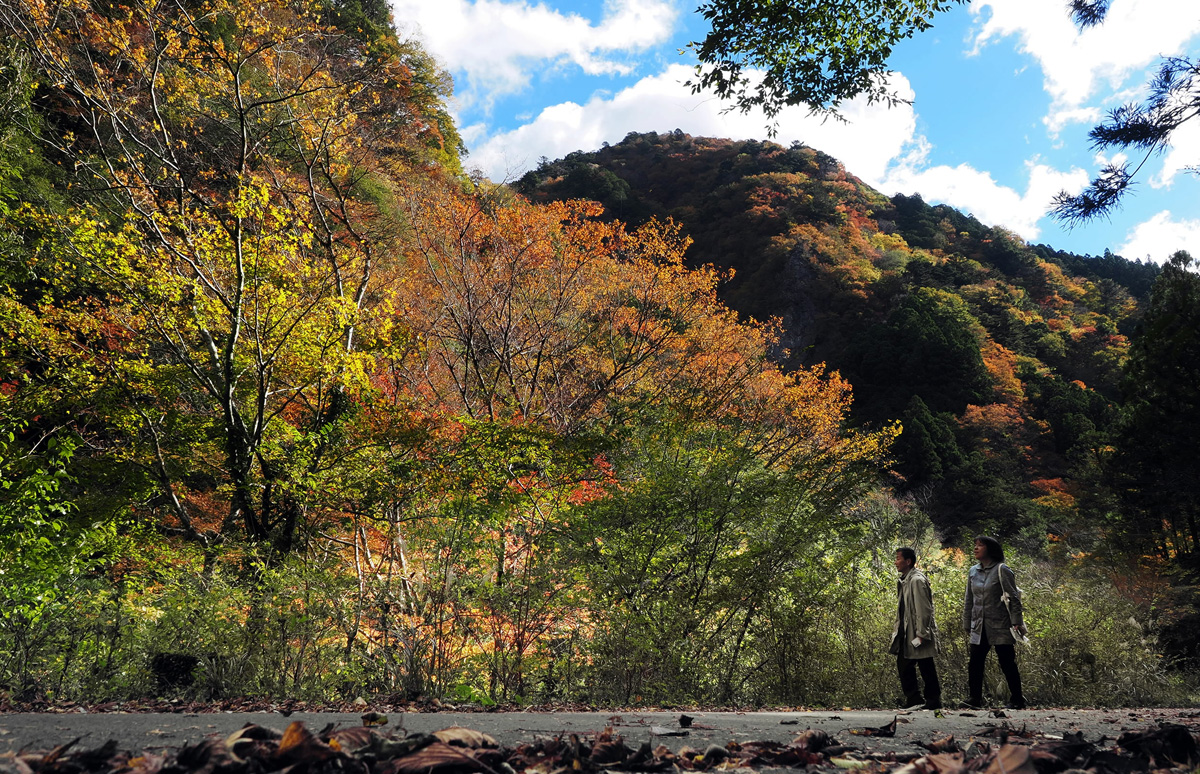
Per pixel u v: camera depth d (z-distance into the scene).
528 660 5.65
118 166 11.63
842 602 6.91
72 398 9.52
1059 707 5.93
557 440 8.72
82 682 4.73
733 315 19.12
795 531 6.66
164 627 5.20
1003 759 1.24
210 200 11.56
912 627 5.75
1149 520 22.25
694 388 13.66
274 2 11.38
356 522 8.62
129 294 9.61
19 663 4.58
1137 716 3.88
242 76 11.71
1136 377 22.72
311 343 9.93
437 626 5.51
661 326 17.11
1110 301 87.88
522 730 2.29
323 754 1.19
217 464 10.27
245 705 3.72
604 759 1.58
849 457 7.41
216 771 1.15
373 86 13.41
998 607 5.59
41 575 4.97
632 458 8.71
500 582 6.00
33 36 10.74
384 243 14.50
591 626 6.00
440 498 7.93
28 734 1.69
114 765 1.27
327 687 5.25
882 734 2.49
